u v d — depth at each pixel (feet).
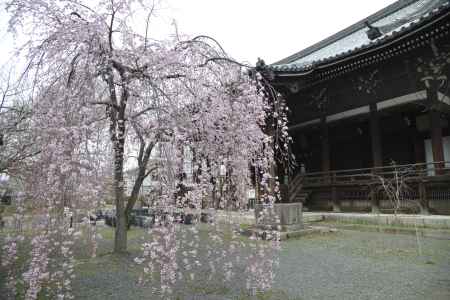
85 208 12.10
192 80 15.99
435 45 40.29
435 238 34.81
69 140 11.70
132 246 30.37
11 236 13.33
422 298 16.49
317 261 25.04
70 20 16.55
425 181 42.80
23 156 15.21
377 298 16.53
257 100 17.33
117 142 14.97
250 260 18.51
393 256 26.63
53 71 15.11
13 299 16.12
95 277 20.06
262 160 17.11
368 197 50.78
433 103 43.39
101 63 15.67
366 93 50.37
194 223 14.93
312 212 53.52
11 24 15.56
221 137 15.80
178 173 13.76
